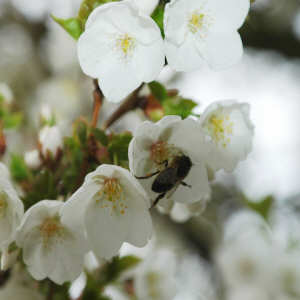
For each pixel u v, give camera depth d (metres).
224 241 0.56
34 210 0.42
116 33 0.42
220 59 0.43
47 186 0.43
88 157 0.43
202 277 0.59
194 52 0.42
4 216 0.42
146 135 0.42
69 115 0.67
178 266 0.57
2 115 0.49
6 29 0.76
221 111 0.44
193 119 0.42
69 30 0.43
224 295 0.57
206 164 0.43
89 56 0.42
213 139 0.44
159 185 0.42
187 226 0.62
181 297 0.55
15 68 0.74
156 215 0.61
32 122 0.59
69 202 0.41
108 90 0.42
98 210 0.42
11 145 0.55
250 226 0.54
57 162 0.44
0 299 0.45
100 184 0.42
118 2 0.41
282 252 0.54
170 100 0.44
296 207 0.55
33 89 0.73
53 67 0.76
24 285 0.45
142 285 0.47
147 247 0.49
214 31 0.43
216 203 0.62
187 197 0.43
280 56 0.74
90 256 0.46
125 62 0.42
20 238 0.42
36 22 0.76
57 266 0.42
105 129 0.44
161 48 0.42
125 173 0.41
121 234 0.42
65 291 0.44
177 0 0.41
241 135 0.44
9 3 0.75
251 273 0.54
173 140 0.42
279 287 0.54
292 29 0.71
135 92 0.44
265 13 0.70
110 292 0.46
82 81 0.72
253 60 0.74
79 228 0.42
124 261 0.46
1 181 0.42
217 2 0.43
